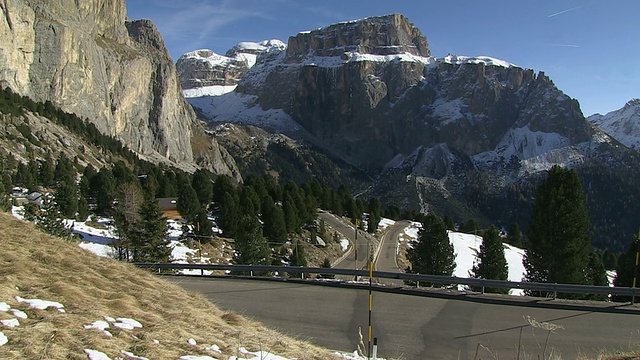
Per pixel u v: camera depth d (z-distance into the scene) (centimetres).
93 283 1173
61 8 15250
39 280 1037
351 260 6575
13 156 7900
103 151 12800
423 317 1836
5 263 1086
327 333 1664
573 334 1639
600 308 1930
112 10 19062
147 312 1056
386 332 1675
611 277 6700
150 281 1427
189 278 2612
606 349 1505
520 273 6412
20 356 636
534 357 1452
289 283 2436
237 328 1162
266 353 952
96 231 4781
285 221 6316
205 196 6988
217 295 2169
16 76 12600
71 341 730
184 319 1102
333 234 7856
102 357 702
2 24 12100
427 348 1534
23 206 3922
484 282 2198
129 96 17850
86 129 13250
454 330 1692
